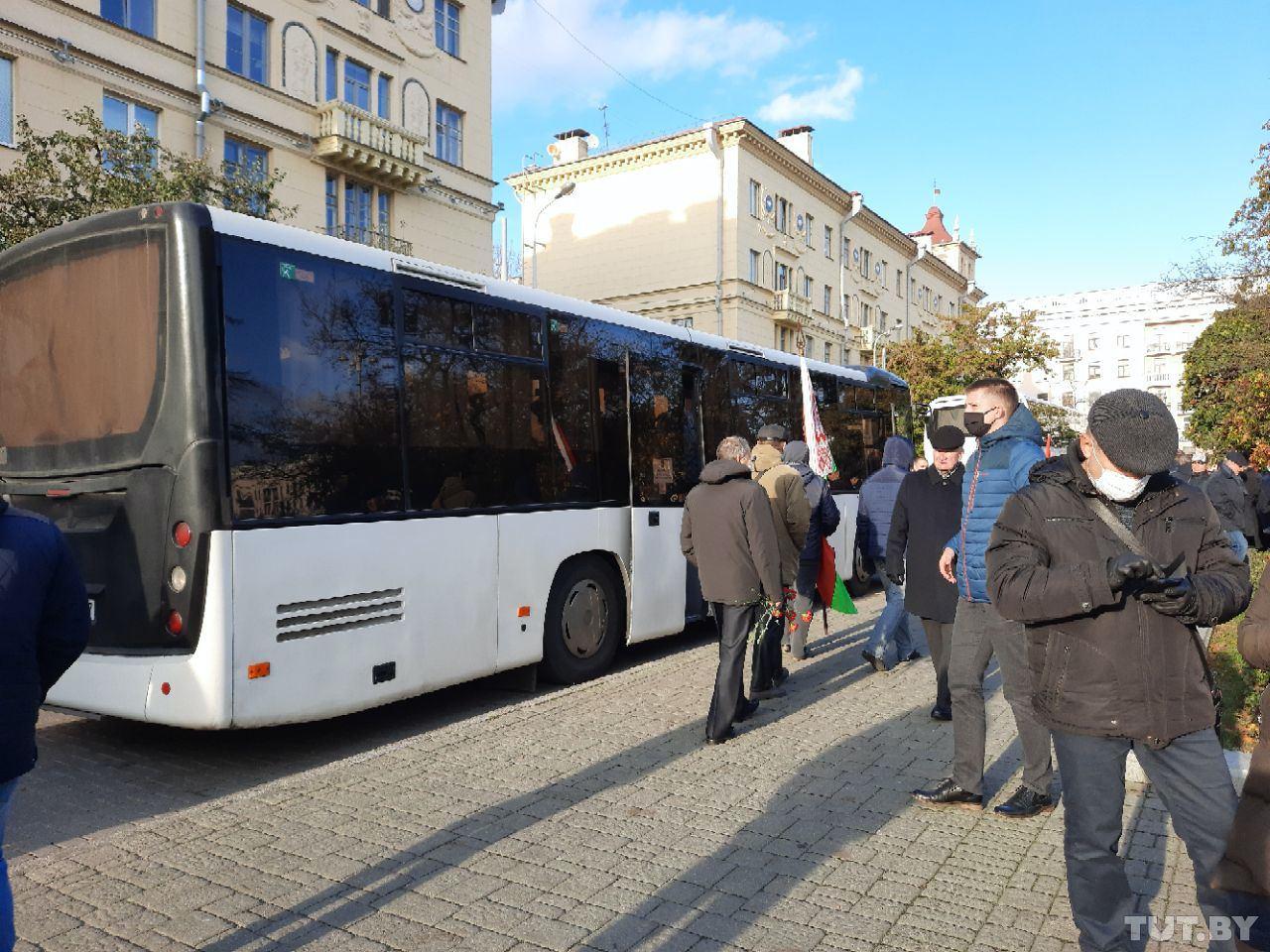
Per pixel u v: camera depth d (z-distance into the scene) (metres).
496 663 6.75
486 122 25.72
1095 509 2.76
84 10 16.44
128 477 5.20
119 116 17.25
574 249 39.41
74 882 3.81
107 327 5.36
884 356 38.72
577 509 7.59
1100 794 2.77
